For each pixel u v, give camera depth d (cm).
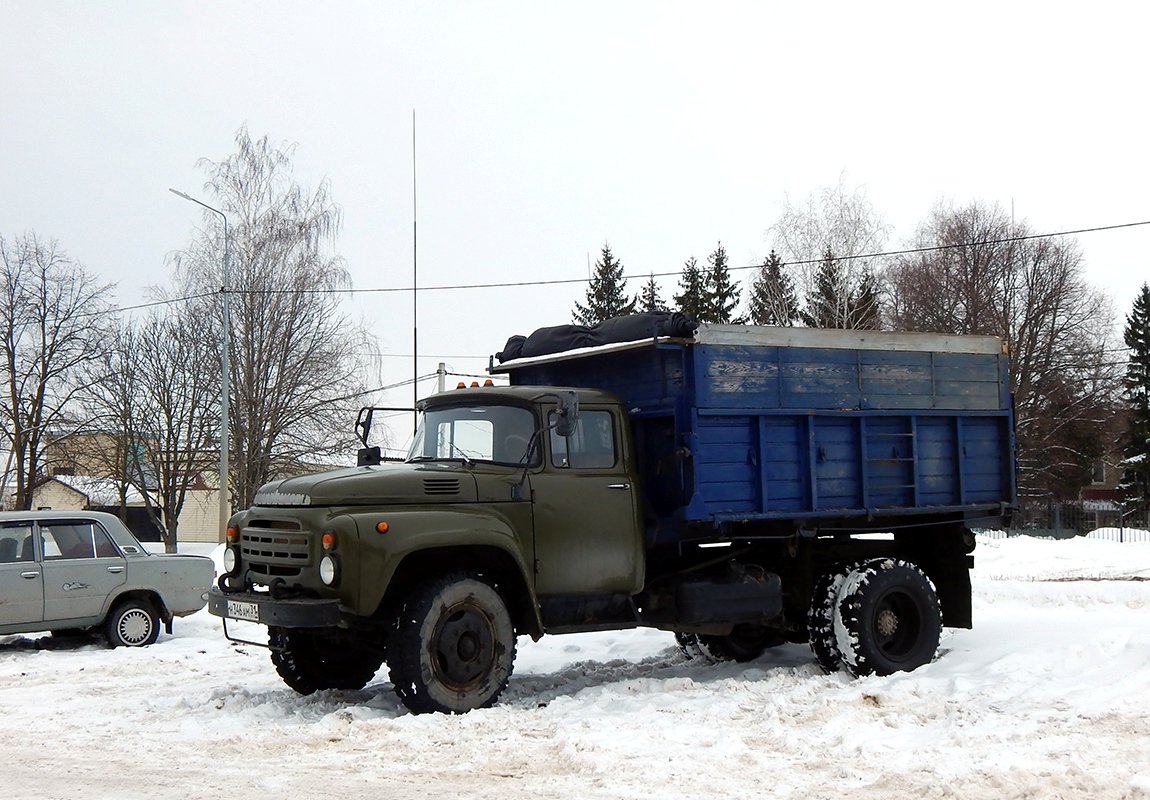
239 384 3444
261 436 3453
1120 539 3572
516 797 571
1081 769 590
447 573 811
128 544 1352
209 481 4453
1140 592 1452
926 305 5044
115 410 3919
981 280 5019
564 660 1124
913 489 1027
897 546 1077
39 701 927
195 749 709
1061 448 5066
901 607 992
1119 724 693
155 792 591
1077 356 4972
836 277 4000
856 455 998
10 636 1444
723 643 1093
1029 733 679
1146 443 5491
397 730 732
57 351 3947
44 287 3941
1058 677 861
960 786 573
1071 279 5028
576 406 845
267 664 1138
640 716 779
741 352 930
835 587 973
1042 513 4803
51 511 1340
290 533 806
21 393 3919
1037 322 4991
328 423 3503
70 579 1284
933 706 773
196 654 1224
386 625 826
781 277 4428
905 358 1036
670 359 925
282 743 714
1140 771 594
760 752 669
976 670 931
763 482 935
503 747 685
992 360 1101
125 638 1316
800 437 966
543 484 870
